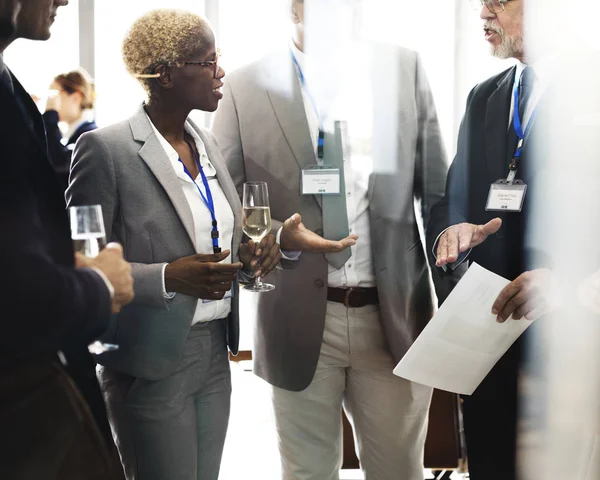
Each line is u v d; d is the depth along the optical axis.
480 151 2.25
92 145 1.74
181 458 1.81
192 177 1.88
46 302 1.14
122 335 1.76
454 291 2.07
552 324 2.17
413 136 2.27
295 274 2.23
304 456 2.31
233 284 1.96
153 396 1.80
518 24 2.16
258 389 4.12
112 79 3.34
